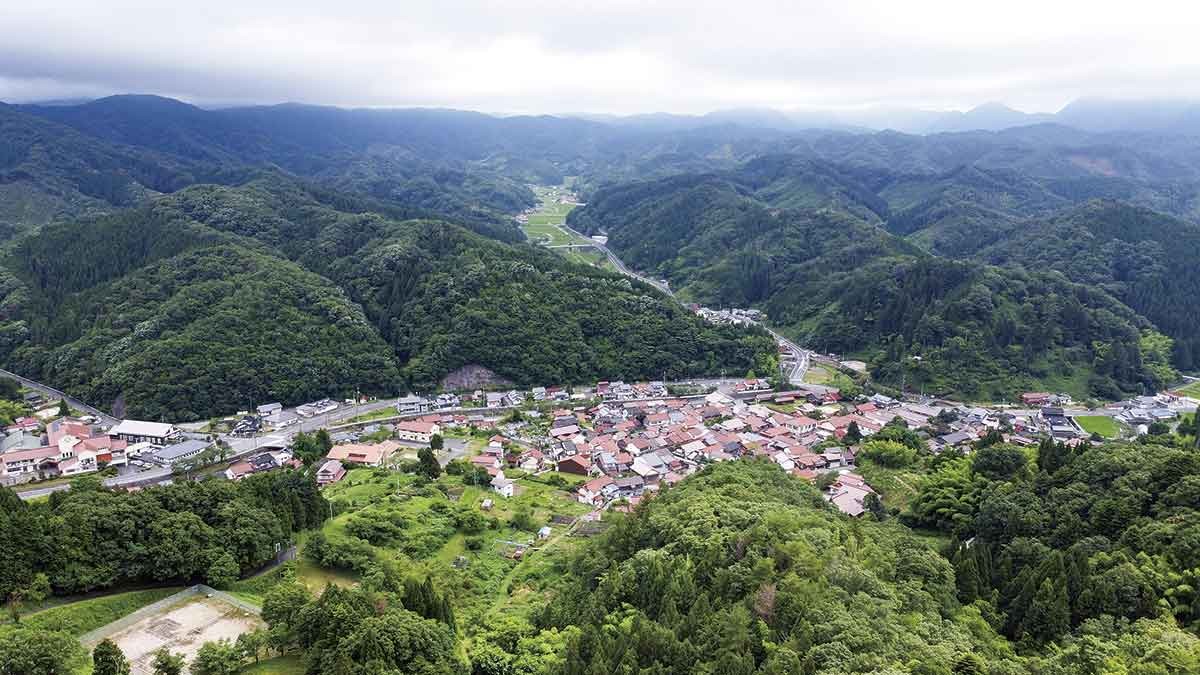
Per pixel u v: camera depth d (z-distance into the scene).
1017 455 138.50
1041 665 72.00
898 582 89.06
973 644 77.25
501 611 106.69
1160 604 80.81
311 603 83.88
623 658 72.50
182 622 91.94
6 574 89.06
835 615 74.00
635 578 93.56
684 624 78.75
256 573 108.69
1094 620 81.38
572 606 95.88
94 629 89.62
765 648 72.62
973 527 123.50
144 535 101.62
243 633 84.69
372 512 132.62
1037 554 100.56
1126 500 103.69
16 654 71.19
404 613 84.12
